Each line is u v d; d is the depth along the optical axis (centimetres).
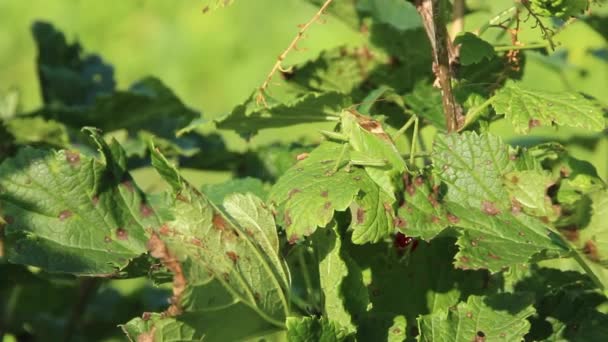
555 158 92
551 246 84
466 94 91
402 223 84
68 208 89
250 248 84
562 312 89
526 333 85
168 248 82
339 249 85
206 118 95
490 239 84
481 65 93
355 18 101
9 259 88
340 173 84
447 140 86
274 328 86
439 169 86
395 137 88
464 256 82
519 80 96
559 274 92
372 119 85
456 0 96
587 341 89
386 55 97
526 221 85
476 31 91
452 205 85
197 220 83
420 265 90
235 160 108
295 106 92
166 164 83
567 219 83
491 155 86
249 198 85
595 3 85
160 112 108
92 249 89
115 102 107
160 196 91
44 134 105
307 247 91
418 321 85
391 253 90
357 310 86
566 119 83
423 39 97
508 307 85
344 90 98
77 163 90
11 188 89
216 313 83
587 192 83
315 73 97
